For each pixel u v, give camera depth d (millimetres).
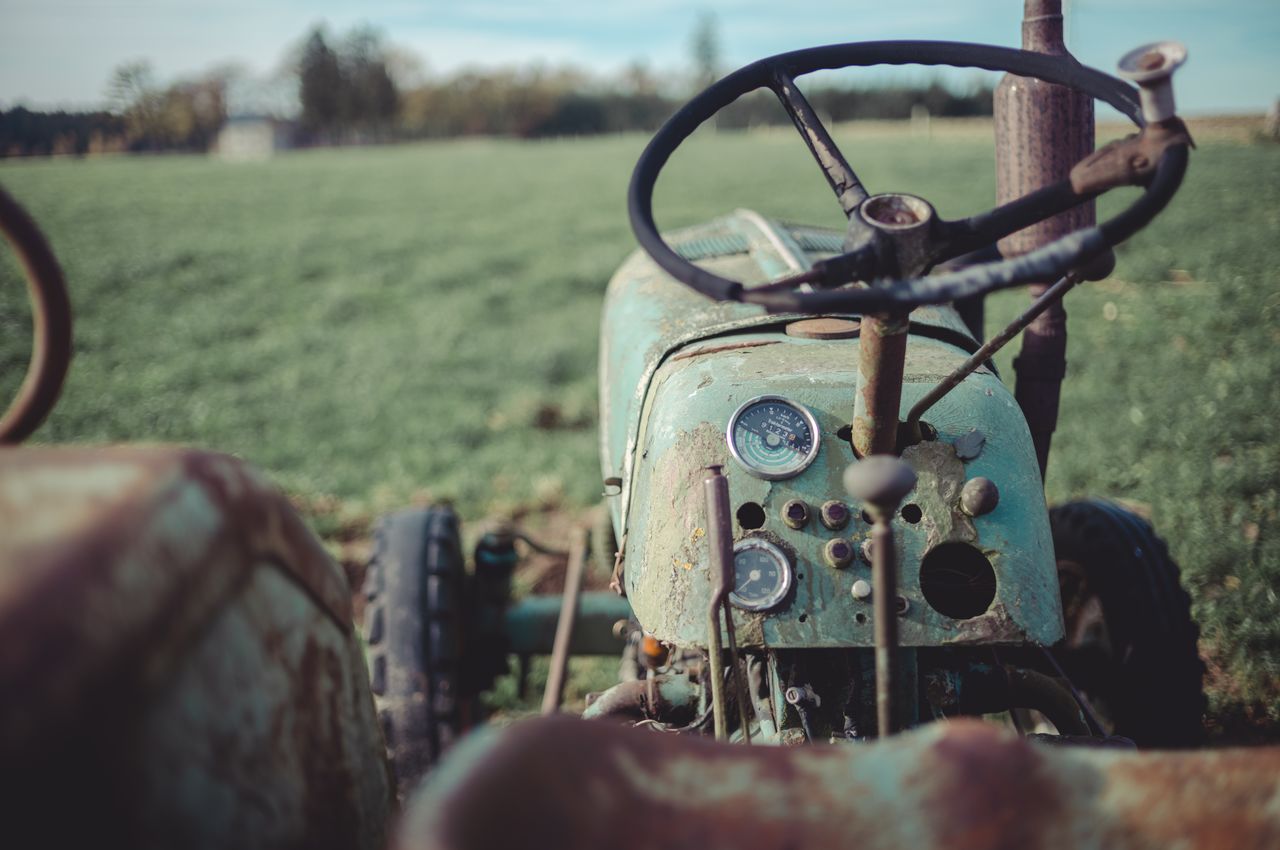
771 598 2305
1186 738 2891
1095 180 1766
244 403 9539
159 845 1039
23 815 897
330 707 1547
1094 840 1223
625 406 3230
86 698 953
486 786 1115
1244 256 12773
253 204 29531
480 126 100938
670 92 116250
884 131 55844
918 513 2375
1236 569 4852
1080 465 6375
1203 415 7086
